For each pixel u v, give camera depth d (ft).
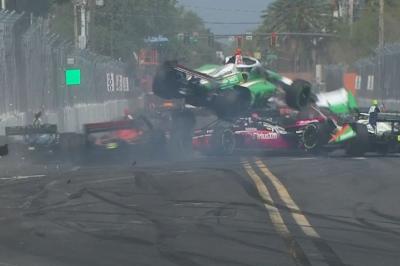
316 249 114.83
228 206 154.40
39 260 107.96
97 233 127.75
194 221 138.41
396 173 211.00
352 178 199.11
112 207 154.30
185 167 229.66
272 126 276.21
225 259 108.17
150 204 157.58
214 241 120.67
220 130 277.23
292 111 282.56
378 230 130.41
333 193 172.35
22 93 339.16
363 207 153.99
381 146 275.39
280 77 287.89
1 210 152.66
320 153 285.43
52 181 198.08
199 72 278.46
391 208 153.38
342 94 301.43
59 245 118.32
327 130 277.03
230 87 277.23
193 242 119.96
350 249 115.14
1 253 112.78
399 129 278.46
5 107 309.22
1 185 192.95
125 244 118.73
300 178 198.29
